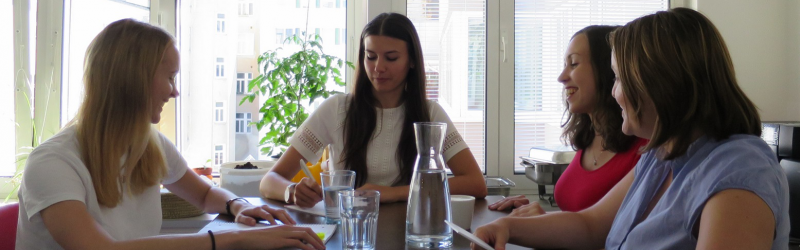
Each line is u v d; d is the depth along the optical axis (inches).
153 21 109.0
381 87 71.4
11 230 52.2
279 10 118.9
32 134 106.5
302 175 91.9
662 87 34.2
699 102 34.1
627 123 38.1
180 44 115.9
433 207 41.9
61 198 43.1
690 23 34.5
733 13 103.5
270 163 100.7
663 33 34.5
